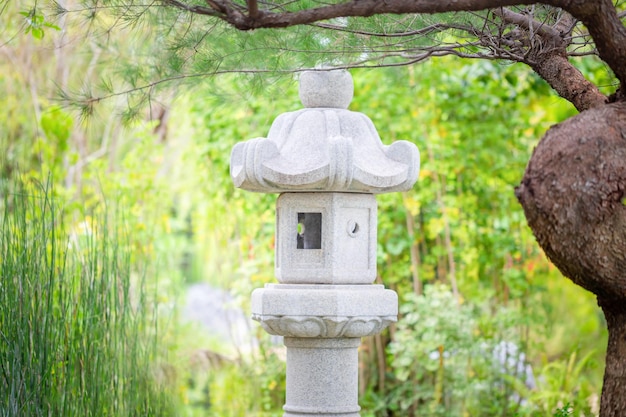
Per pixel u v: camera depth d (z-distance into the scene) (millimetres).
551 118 6273
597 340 7047
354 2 2744
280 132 3842
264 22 2768
